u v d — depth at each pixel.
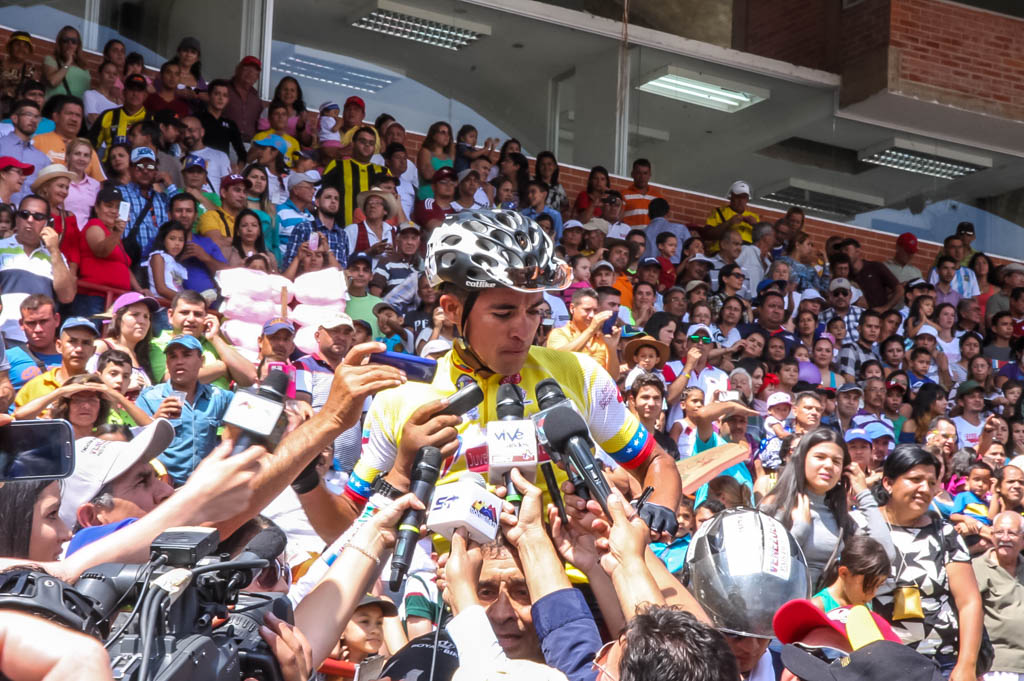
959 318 13.28
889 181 15.47
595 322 6.46
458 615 2.04
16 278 7.33
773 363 10.39
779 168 15.00
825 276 13.09
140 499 2.71
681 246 12.95
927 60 14.78
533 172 13.73
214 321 6.75
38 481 1.92
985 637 4.34
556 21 13.88
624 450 2.65
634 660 1.78
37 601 1.42
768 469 7.26
